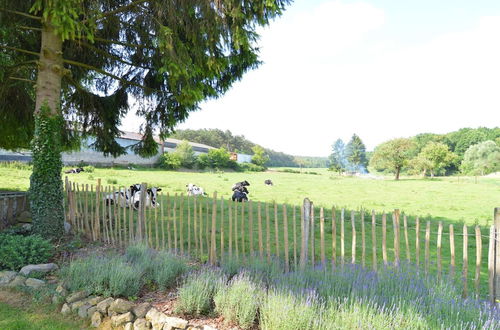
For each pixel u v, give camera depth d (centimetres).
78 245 685
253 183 2945
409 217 1215
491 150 6444
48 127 710
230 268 517
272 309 348
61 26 532
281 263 556
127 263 520
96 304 425
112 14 718
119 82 916
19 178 1986
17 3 684
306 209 533
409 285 409
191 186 1822
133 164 4472
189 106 881
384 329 312
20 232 745
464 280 433
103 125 968
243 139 11256
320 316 333
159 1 653
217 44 726
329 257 676
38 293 464
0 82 805
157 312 389
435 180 4638
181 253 604
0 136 1012
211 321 377
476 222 1127
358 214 1187
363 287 391
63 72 740
